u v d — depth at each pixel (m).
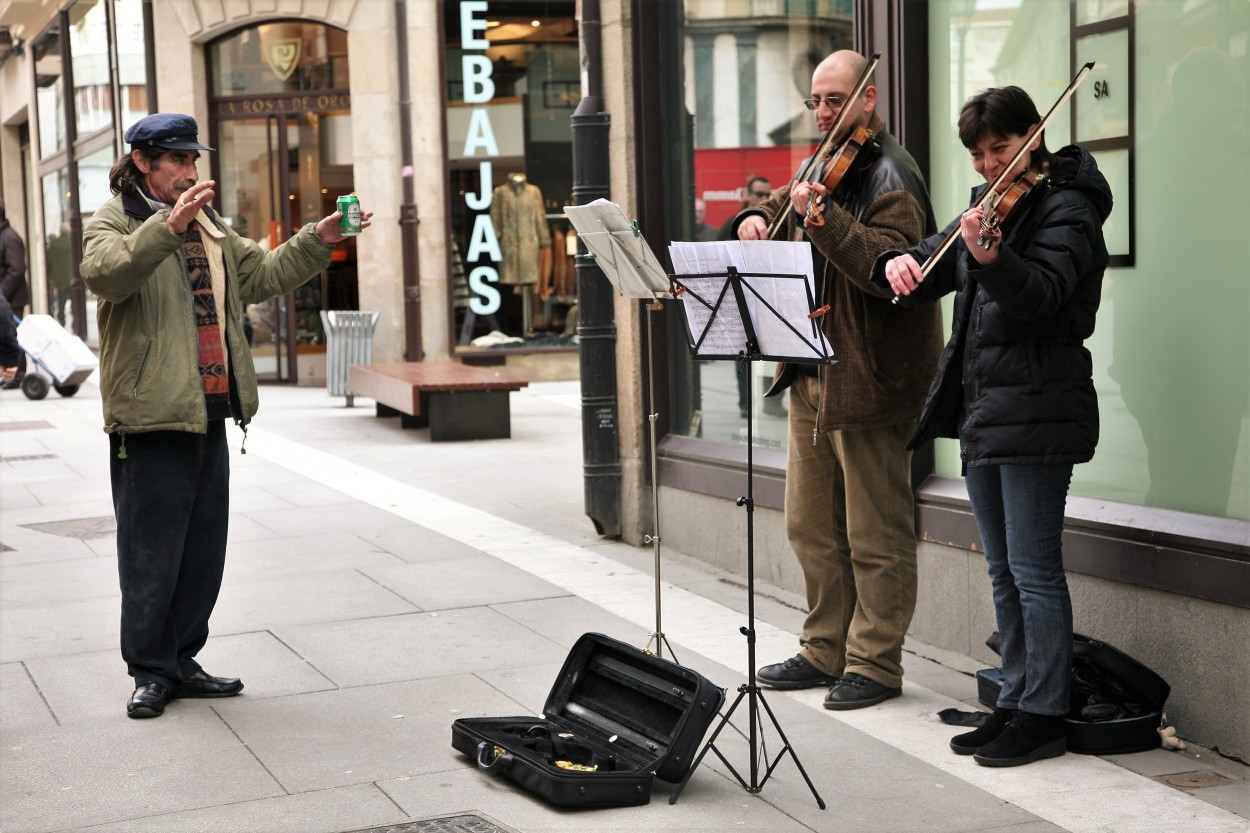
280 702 4.58
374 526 7.73
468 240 15.89
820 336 3.60
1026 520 3.95
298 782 3.86
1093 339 4.59
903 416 4.50
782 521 6.08
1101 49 4.52
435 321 15.72
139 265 4.12
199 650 4.72
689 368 6.96
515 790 3.80
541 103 15.90
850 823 3.56
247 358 4.69
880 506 4.53
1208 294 4.15
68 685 4.82
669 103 7.00
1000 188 3.79
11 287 15.57
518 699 4.56
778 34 6.54
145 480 4.45
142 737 4.25
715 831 3.51
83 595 6.21
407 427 12.27
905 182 4.38
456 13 15.60
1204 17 4.14
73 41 21.23
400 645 5.25
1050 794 3.73
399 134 15.49
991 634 4.59
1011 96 3.81
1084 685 4.17
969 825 3.53
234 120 16.02
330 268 16.06
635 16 6.96
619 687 4.12
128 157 4.49
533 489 8.99
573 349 16.14
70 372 14.94
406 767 3.97
